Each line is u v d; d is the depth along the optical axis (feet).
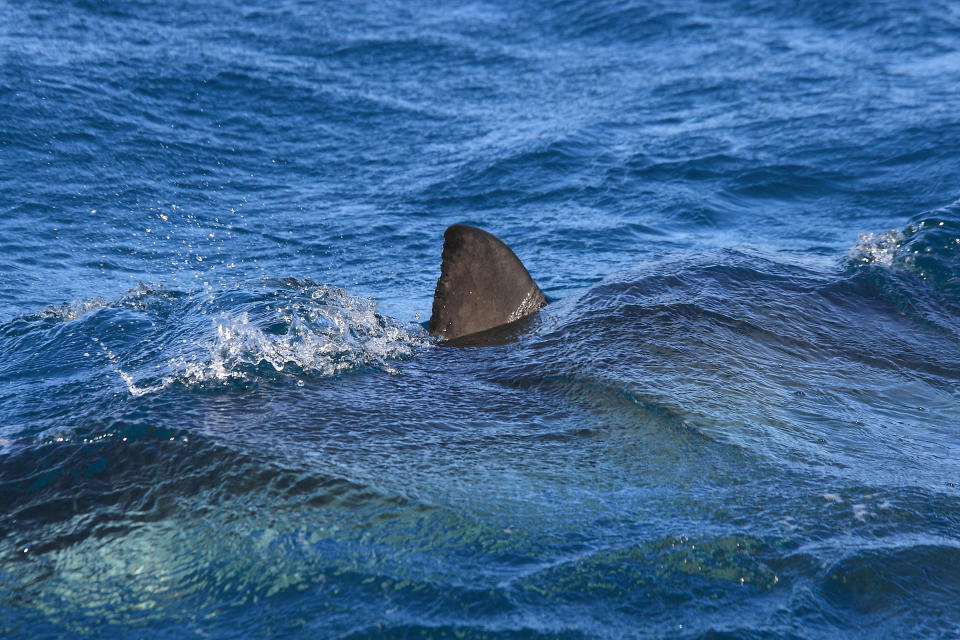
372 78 208.85
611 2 271.69
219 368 59.36
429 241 123.13
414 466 49.49
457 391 61.41
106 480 45.98
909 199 135.33
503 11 271.90
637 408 58.59
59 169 140.26
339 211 135.13
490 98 197.57
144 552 41.96
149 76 188.34
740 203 137.80
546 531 44.78
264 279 89.51
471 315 77.00
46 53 193.06
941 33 230.27
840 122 169.48
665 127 174.70
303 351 64.08
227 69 200.34
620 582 41.50
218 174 148.36
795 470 51.90
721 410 58.80
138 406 53.01
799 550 44.14
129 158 148.36
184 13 248.11
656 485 49.57
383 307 97.60
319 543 42.96
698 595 40.98
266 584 40.50
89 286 102.01
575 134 169.17
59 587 39.96
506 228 128.16
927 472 53.11
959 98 178.50
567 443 53.98
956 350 75.31
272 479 46.34
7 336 77.87
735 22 252.62
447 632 38.09
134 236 119.85
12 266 106.22
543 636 38.11
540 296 79.87
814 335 74.49
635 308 74.79
